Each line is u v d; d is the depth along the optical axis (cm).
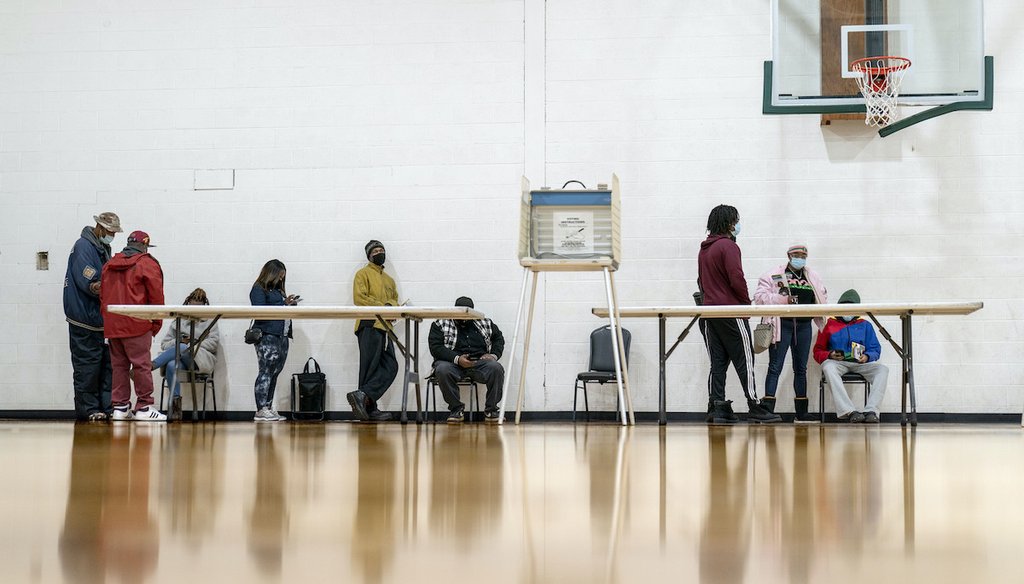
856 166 750
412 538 113
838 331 703
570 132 771
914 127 748
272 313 549
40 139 807
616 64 770
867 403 691
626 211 762
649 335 754
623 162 765
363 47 792
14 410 793
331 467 235
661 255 758
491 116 779
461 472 220
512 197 773
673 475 212
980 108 669
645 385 750
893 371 743
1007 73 744
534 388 757
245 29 802
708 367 748
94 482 192
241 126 796
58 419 759
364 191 784
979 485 189
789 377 742
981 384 736
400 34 789
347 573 88
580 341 758
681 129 763
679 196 759
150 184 798
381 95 788
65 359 793
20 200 804
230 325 782
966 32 670
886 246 745
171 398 591
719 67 763
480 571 89
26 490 175
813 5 683
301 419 755
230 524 125
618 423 684
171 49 805
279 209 789
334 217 785
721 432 475
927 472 224
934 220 744
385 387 747
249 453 295
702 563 94
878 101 671
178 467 235
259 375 733
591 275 761
